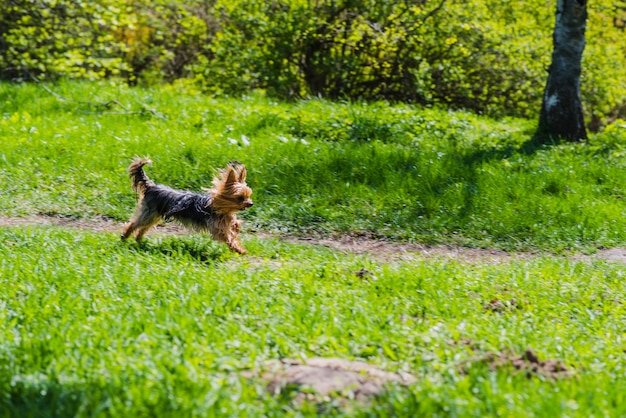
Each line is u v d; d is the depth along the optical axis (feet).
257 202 40.09
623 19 97.30
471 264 31.71
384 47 71.26
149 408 14.66
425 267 28.37
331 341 18.75
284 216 38.58
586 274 29.35
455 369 17.19
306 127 52.29
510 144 52.01
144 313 20.35
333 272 27.07
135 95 60.29
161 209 31.50
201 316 20.56
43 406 15.07
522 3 86.53
